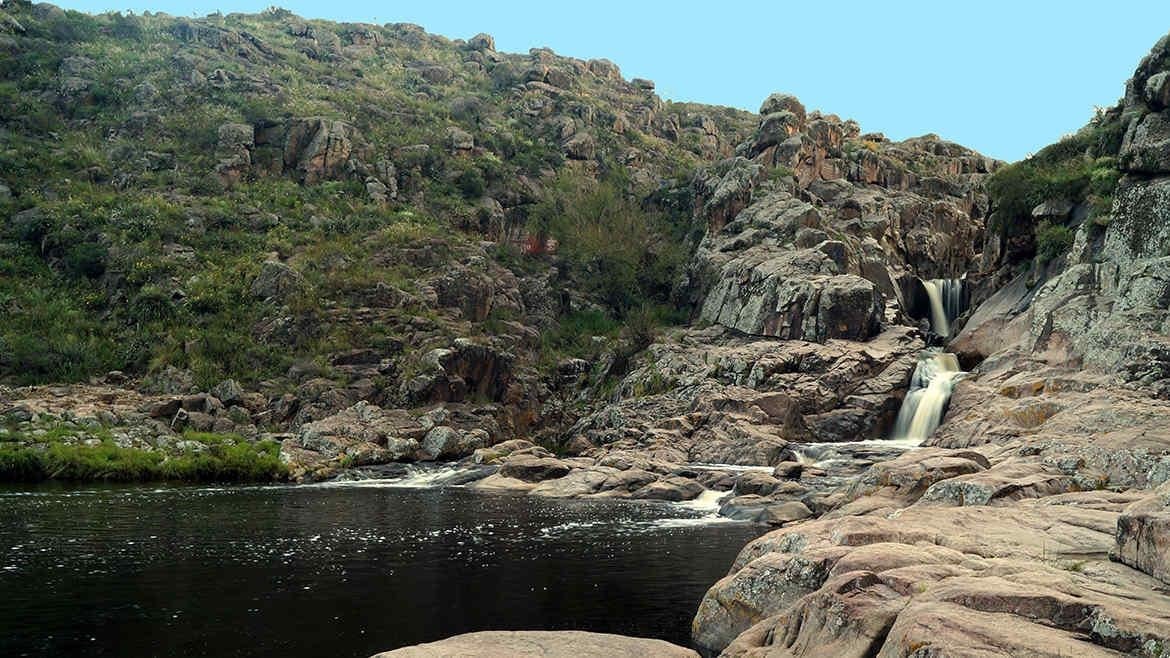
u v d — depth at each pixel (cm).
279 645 1298
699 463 4144
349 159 7194
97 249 5581
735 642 1142
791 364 4881
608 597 1630
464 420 4728
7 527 2372
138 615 1463
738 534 2402
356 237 6197
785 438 4425
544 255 6994
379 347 5094
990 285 5347
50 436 3806
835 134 7556
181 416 4306
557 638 1133
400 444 4294
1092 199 4619
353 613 1490
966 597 938
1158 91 4347
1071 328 3938
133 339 5041
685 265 6662
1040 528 1528
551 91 10069
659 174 9012
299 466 3947
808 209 6256
